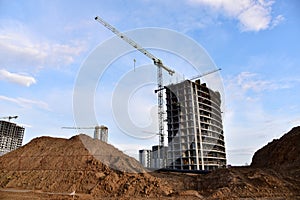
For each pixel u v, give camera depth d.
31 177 24.02
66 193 19.22
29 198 17.20
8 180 24.53
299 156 22.88
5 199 16.88
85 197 17.72
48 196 17.98
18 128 99.75
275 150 27.44
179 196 16.84
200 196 16.83
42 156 27.95
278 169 21.92
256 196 15.37
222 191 16.89
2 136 93.50
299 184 16.94
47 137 33.91
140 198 16.81
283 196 14.98
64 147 28.95
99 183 20.33
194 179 23.41
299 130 27.75
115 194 18.50
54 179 22.66
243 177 19.41
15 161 28.62
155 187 19.08
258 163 29.25
